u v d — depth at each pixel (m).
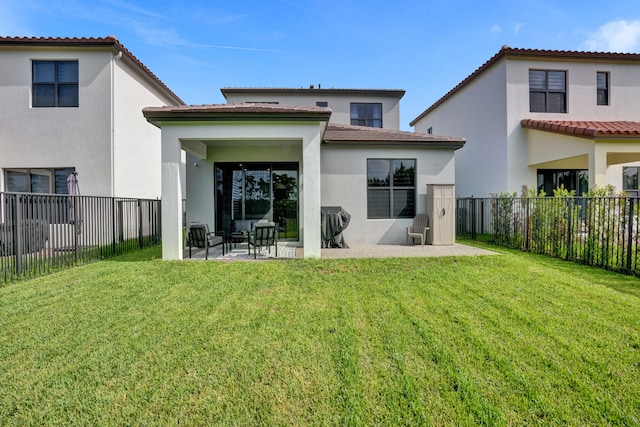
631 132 9.11
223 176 10.80
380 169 11.03
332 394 2.69
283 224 10.82
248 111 7.56
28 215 6.31
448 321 4.08
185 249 10.04
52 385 2.82
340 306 4.62
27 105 11.12
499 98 12.64
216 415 2.47
